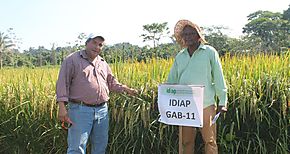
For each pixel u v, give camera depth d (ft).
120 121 16.90
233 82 15.85
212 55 13.69
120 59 18.95
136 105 16.42
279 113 15.26
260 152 15.17
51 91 18.56
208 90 13.78
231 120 15.79
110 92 17.13
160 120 14.28
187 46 14.17
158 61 18.57
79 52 15.24
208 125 13.92
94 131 15.39
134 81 17.57
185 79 13.98
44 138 18.24
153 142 16.30
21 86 19.06
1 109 18.88
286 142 15.15
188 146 14.73
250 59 17.87
